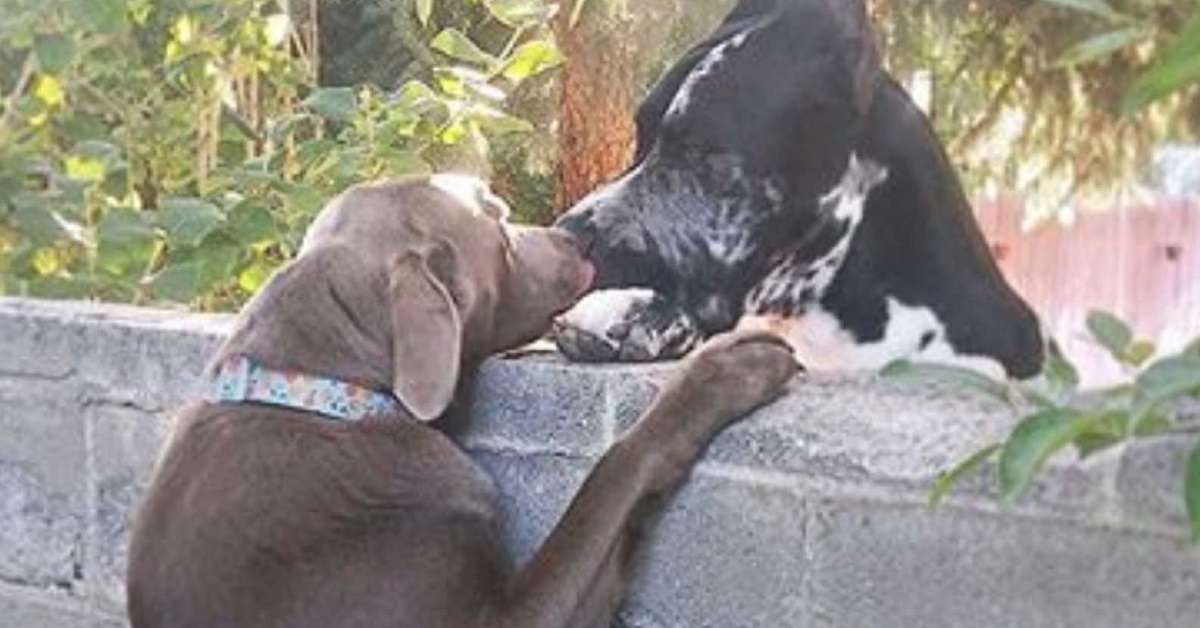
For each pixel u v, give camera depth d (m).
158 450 2.02
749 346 1.52
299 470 1.52
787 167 1.72
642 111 1.79
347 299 1.56
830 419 1.42
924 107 1.82
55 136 3.05
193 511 1.54
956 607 1.34
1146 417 1.04
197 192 3.00
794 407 1.46
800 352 1.84
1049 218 1.82
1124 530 1.24
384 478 1.51
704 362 1.51
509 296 1.64
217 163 3.05
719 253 1.72
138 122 3.04
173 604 1.53
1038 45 1.64
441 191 1.63
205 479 1.54
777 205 1.73
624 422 1.56
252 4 2.94
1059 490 1.27
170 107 3.02
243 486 1.52
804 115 1.72
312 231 1.65
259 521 1.51
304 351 1.57
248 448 1.54
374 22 3.77
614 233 1.71
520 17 2.85
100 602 2.13
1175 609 1.22
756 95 1.71
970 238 1.83
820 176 1.74
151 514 1.58
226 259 2.60
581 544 1.49
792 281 1.78
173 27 2.94
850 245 1.78
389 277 1.53
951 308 1.81
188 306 2.62
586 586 1.50
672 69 1.78
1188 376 1.00
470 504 1.52
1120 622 1.25
